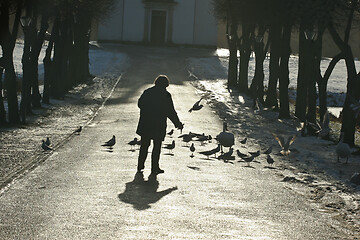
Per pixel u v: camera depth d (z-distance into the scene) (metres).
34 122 24.75
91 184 11.00
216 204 9.54
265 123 27.77
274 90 37.19
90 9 42.19
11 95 23.75
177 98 39.78
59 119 26.33
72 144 17.45
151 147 16.91
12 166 13.09
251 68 72.12
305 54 29.58
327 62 88.62
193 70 65.75
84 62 51.22
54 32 32.81
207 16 95.75
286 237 7.63
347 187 12.22
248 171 13.45
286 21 29.78
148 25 94.81
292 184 12.16
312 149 19.36
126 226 7.82
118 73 59.06
